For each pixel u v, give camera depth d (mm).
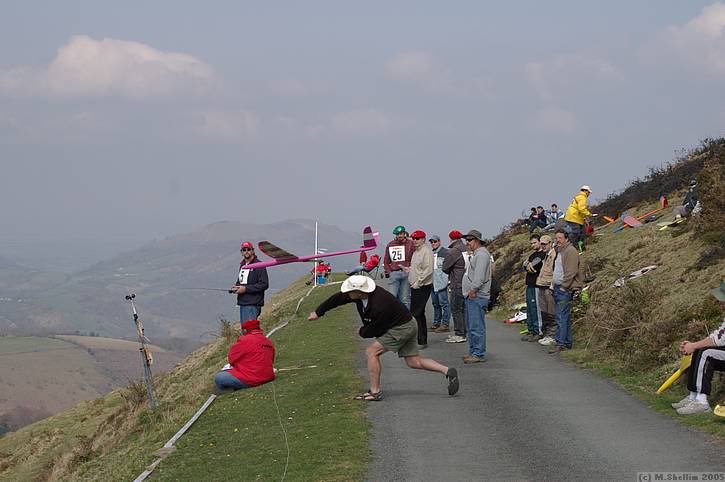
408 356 12766
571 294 16781
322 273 40219
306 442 10367
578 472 8609
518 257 31109
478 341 15922
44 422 34062
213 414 13414
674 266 18406
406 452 9633
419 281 17734
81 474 15820
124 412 22516
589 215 26438
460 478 8562
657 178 33312
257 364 15055
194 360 31312
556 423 10805
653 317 15258
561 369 15039
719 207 19547
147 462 11188
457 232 19016
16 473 26125
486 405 12039
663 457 9000
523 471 8734
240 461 10008
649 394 12328
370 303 12281
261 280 16281
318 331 22062
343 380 14273
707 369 10758
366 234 21062
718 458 8852
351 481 8609
